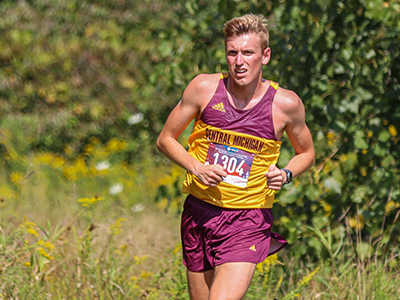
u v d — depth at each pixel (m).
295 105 11.39
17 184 25.41
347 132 17.33
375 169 17.62
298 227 17.28
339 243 17.52
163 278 15.77
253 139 11.28
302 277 16.67
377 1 16.41
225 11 19.38
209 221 11.63
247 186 11.45
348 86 17.44
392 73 17.73
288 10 17.62
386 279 16.38
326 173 17.08
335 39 17.56
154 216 22.36
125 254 15.78
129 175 28.05
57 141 32.22
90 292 14.03
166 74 22.45
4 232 16.39
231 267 11.16
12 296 13.69
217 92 11.32
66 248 15.77
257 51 10.97
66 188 25.72
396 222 17.94
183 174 24.00
